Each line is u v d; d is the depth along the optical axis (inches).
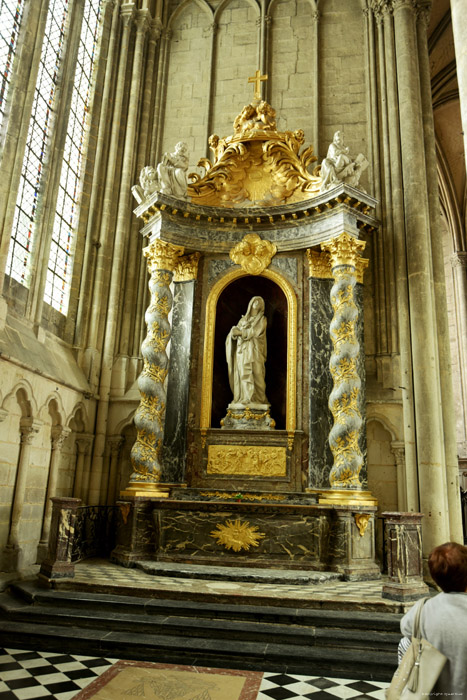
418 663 102.5
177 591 335.6
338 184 476.1
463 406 903.7
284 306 527.2
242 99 616.7
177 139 617.0
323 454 471.2
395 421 492.7
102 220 565.0
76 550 439.5
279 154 535.2
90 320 542.9
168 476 483.2
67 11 530.6
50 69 498.3
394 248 523.2
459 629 103.1
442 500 450.9
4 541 396.5
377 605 316.8
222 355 528.1
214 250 527.8
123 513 442.9
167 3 658.2
